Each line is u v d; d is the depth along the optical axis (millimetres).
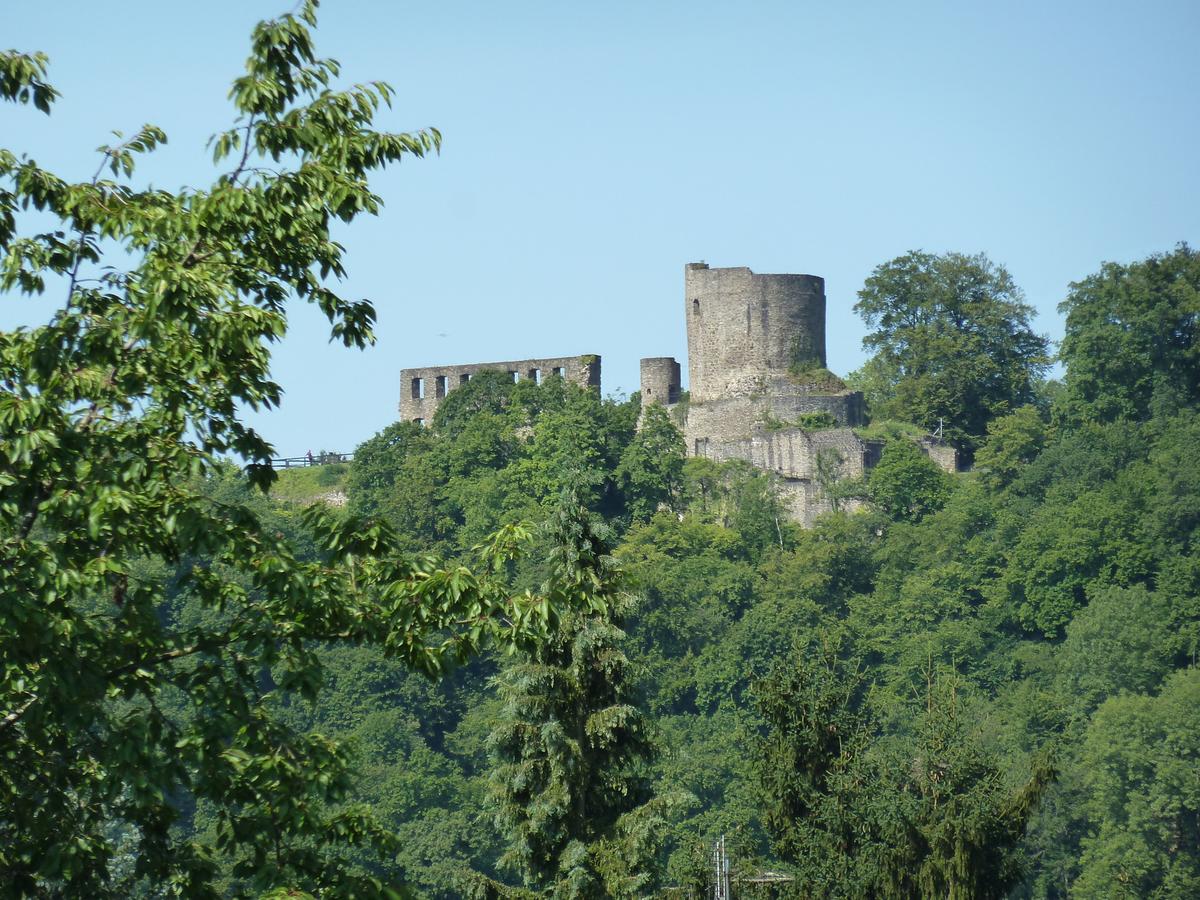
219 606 88500
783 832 173375
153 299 83375
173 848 83500
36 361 83312
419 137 91312
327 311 92062
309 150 90188
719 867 161875
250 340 86312
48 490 83188
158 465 85625
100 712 78438
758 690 180750
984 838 166875
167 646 85500
